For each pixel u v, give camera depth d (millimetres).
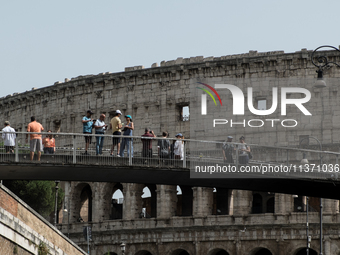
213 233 132625
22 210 58438
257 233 129500
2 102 159875
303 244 126375
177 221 136125
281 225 127625
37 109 153250
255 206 141000
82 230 145500
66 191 149625
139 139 71875
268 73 128500
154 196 148125
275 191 74625
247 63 129375
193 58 136000
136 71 138750
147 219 139000
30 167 66250
